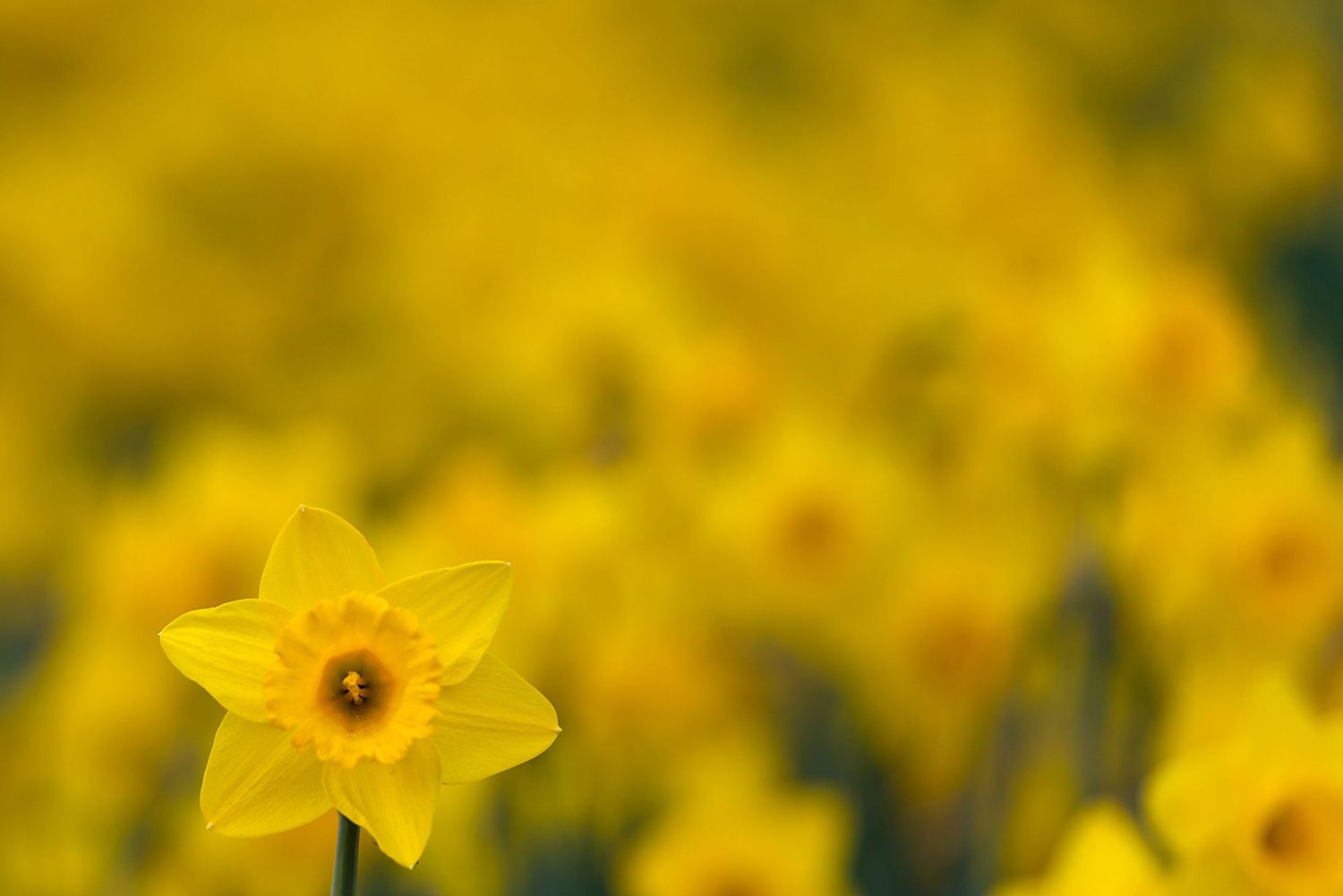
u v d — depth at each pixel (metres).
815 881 1.78
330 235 4.50
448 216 3.98
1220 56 4.70
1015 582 1.93
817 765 2.15
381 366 3.31
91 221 4.32
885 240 3.58
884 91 4.62
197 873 1.71
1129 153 4.50
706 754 1.96
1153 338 1.90
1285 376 2.73
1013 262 3.32
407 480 2.86
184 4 5.55
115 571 2.06
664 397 2.36
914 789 2.07
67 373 4.00
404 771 1.37
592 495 2.14
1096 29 4.83
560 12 5.47
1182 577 1.68
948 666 1.98
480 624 1.38
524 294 3.13
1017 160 3.83
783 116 4.82
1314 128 4.40
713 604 2.10
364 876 1.73
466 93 5.04
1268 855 1.49
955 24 5.04
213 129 4.78
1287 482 1.70
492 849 1.77
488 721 1.37
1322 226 4.41
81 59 5.36
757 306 3.37
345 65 5.11
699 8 5.34
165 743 1.90
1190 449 1.86
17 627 3.41
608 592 2.05
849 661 2.08
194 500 2.14
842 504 2.08
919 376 2.73
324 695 1.38
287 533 1.37
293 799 1.37
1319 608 1.67
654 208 3.63
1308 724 1.48
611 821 1.92
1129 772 1.67
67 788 1.86
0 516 3.44
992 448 2.10
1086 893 1.50
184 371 4.09
